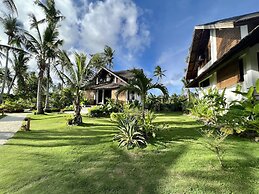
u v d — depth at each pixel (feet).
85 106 76.84
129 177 12.43
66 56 36.73
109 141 21.02
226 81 29.96
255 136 19.12
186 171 12.71
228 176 11.65
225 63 26.32
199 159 14.44
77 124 33.27
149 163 14.49
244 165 12.95
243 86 23.58
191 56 45.68
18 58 89.20
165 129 25.71
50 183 12.00
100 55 37.81
